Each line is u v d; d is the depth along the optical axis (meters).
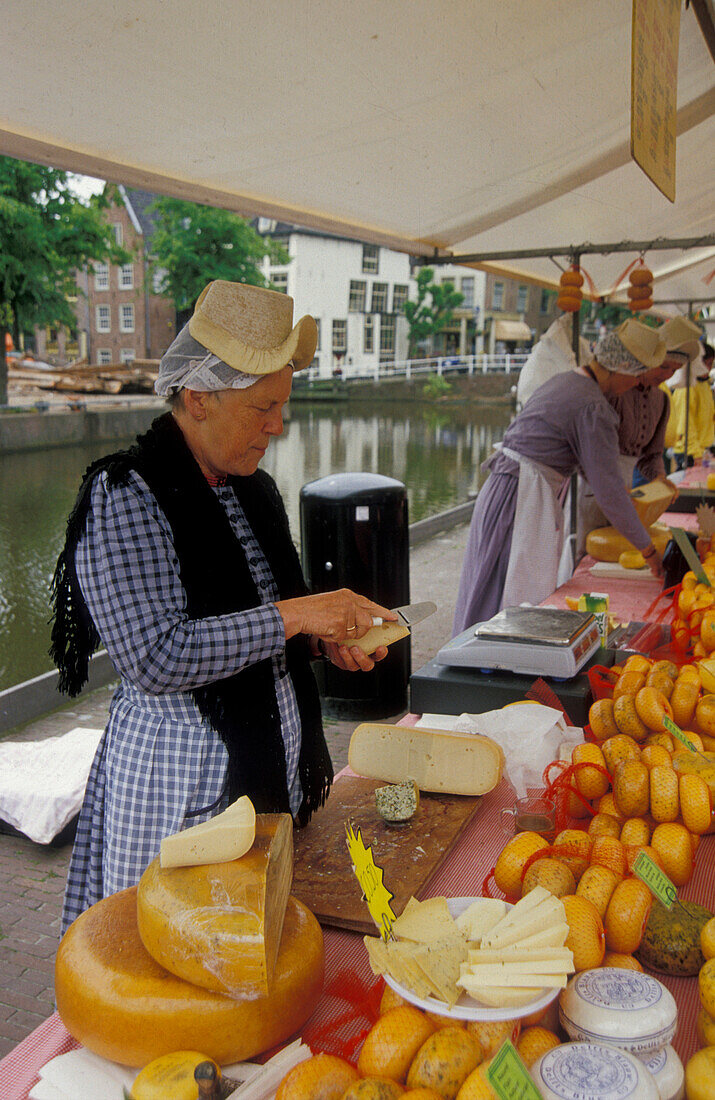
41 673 5.64
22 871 3.28
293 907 1.18
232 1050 1.00
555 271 5.89
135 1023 0.98
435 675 2.14
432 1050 0.88
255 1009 1.00
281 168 3.08
